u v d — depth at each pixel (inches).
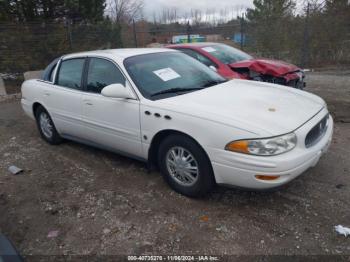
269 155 104.3
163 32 683.4
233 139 108.0
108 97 143.6
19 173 164.2
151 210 123.7
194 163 123.5
